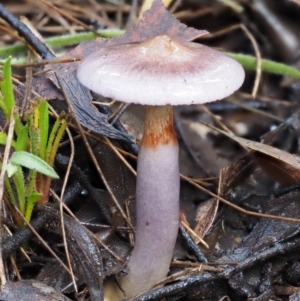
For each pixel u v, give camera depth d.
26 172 0.30
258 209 0.33
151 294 0.28
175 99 0.25
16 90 0.32
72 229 0.28
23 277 0.29
